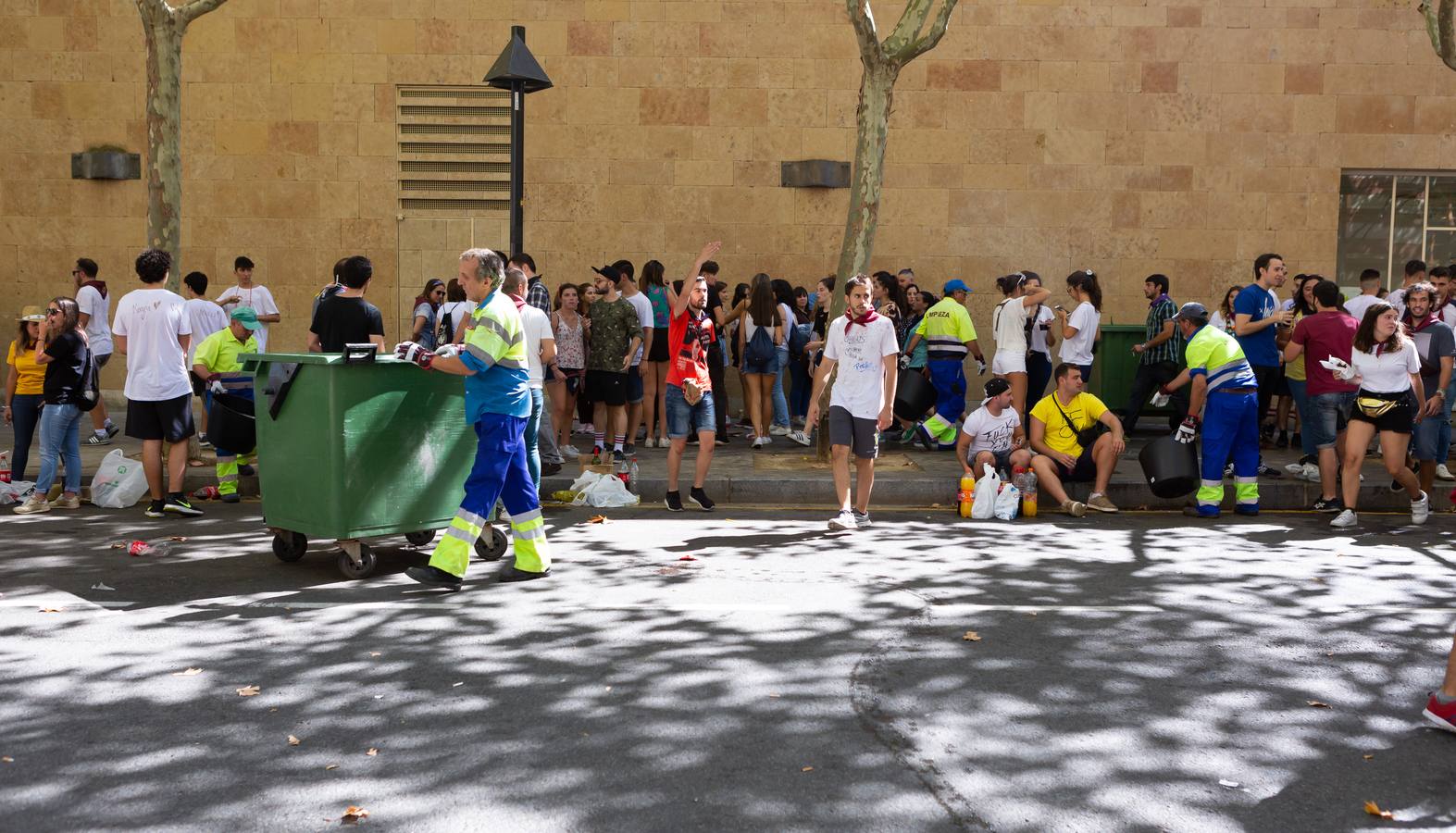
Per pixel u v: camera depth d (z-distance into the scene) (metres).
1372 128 15.77
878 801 3.91
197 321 10.78
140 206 15.52
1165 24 15.64
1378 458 11.58
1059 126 15.72
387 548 7.79
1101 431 9.84
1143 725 4.64
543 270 15.67
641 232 15.66
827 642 5.70
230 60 15.41
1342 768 4.23
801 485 10.09
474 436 7.40
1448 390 9.91
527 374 6.87
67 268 15.57
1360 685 5.14
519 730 4.51
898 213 15.77
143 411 8.82
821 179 15.52
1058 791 4.00
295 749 4.32
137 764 4.17
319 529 6.97
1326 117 15.77
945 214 15.77
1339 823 3.80
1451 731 4.57
